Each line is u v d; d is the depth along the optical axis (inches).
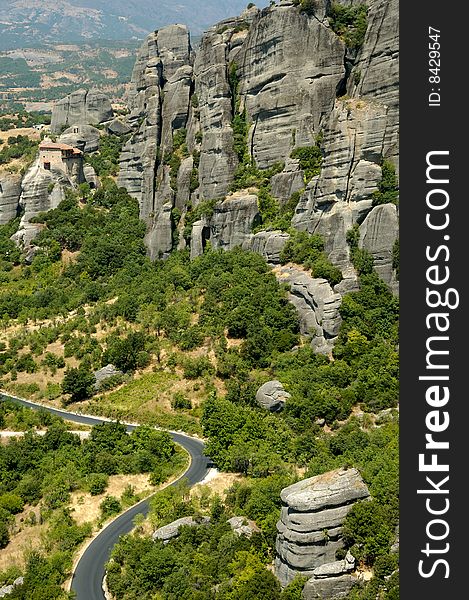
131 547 2655.0
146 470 3363.7
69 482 3243.1
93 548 2802.7
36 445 3555.6
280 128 4923.7
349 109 4264.3
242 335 4281.5
